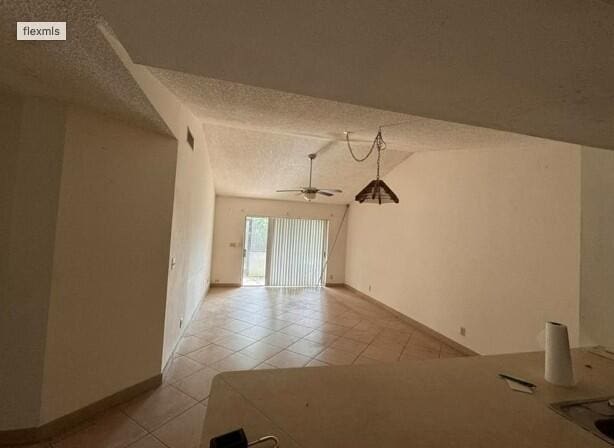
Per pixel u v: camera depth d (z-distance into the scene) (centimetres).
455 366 139
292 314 504
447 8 78
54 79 162
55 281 191
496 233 329
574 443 88
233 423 89
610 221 199
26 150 186
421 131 293
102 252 216
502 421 97
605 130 164
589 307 207
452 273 392
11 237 183
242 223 710
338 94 141
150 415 216
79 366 204
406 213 503
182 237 319
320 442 82
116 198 224
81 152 203
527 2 73
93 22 109
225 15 89
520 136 268
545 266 274
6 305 181
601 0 70
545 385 124
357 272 695
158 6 86
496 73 111
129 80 160
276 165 530
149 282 247
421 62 108
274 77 130
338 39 98
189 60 120
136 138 236
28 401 184
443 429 91
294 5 82
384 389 114
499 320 320
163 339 260
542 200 280
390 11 81
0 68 151
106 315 219
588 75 107
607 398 116
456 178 394
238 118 310
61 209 193
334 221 771
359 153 480
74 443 186
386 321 488
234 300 578
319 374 125
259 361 318
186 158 312
